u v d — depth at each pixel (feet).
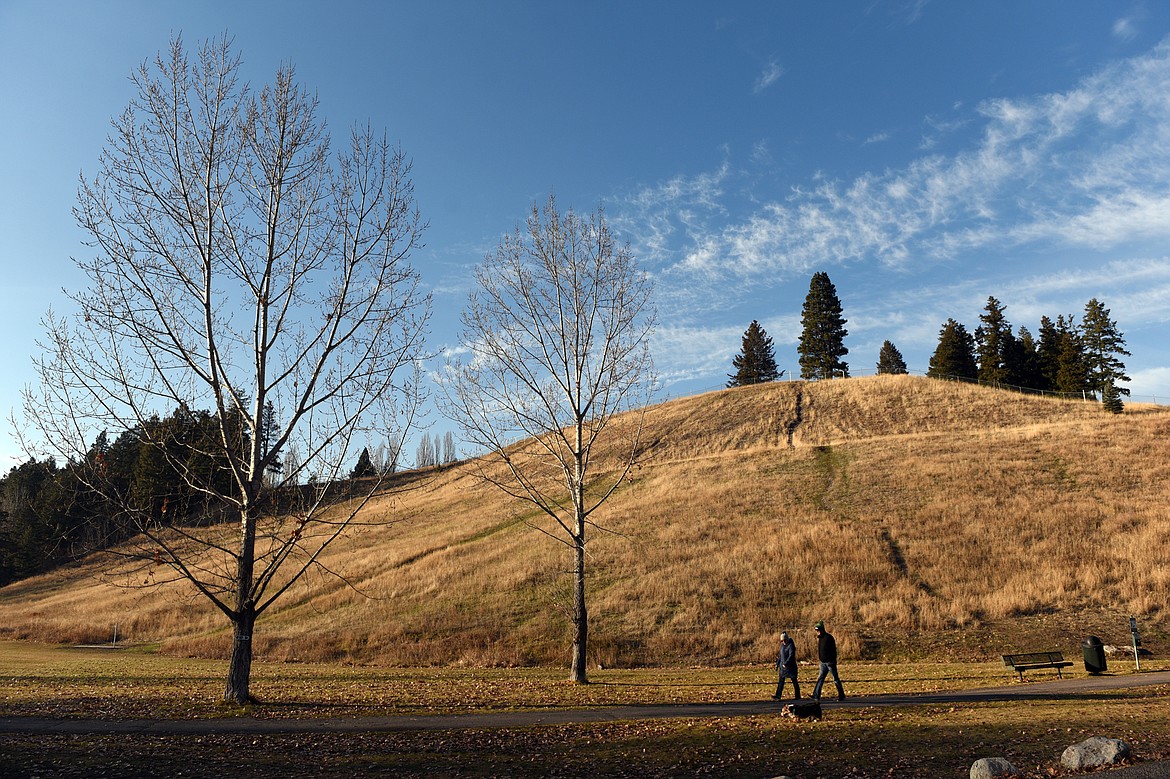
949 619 100.32
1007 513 132.77
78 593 186.29
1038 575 108.88
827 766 33.19
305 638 112.88
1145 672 69.41
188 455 57.52
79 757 36.32
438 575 136.36
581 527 74.33
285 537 57.26
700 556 128.36
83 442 50.90
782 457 196.34
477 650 101.14
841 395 271.08
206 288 54.39
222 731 43.39
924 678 69.36
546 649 100.22
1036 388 317.83
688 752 36.70
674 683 69.56
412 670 88.02
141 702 55.11
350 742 39.96
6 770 33.81
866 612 103.50
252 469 55.01
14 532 222.48
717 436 239.71
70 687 67.10
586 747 38.37
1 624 156.87
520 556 140.46
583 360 77.10
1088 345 295.89
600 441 225.76
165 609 146.92
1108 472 150.00
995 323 320.50
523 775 33.01
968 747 35.19
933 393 256.93
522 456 221.87
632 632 103.55
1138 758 31.45
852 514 141.90
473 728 44.16
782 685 55.47
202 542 54.13
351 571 151.84
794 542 127.75
